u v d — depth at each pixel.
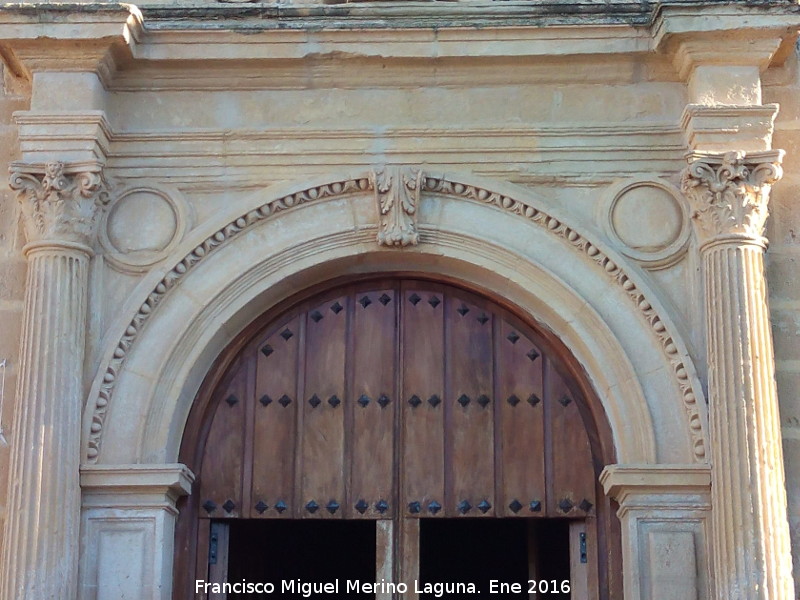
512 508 7.04
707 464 6.64
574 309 7.04
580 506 7.03
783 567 6.34
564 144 7.23
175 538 6.96
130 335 6.96
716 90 7.07
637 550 6.59
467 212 7.20
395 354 7.29
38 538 6.45
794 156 7.32
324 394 7.23
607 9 7.18
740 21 6.96
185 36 7.17
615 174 7.20
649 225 7.11
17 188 6.97
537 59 7.21
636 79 7.30
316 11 7.17
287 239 7.16
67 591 6.46
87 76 7.15
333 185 7.18
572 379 7.22
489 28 7.12
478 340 7.30
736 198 6.88
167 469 6.70
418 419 7.19
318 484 7.10
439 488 7.08
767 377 6.62
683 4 6.93
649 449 6.74
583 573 6.95
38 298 6.84
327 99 7.33
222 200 7.23
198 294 7.07
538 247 7.12
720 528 6.46
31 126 7.05
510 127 7.23
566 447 7.12
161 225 7.16
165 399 6.91
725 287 6.77
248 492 7.09
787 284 7.11
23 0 7.42
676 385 6.84
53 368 6.71
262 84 7.32
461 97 7.32
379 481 7.10
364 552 10.66
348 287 7.40
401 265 7.32
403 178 7.14
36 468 6.55
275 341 7.32
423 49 7.18
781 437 6.84
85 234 6.98
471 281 7.31
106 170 7.23
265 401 7.22
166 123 7.32
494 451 7.13
